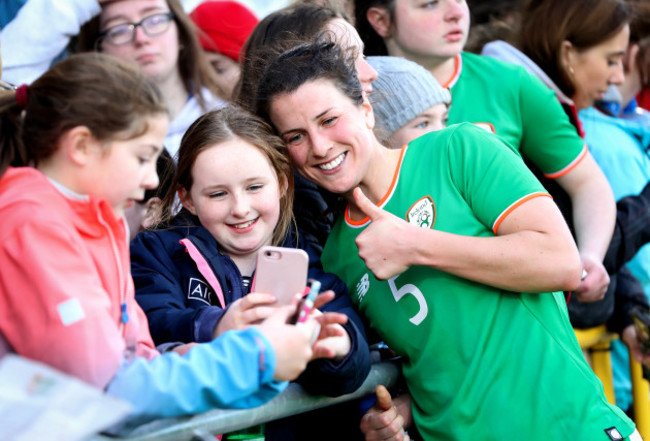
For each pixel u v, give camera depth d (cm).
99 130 250
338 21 451
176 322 323
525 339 348
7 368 207
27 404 199
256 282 305
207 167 352
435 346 353
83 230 256
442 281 354
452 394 350
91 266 251
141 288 347
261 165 355
